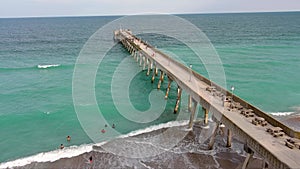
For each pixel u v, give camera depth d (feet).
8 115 91.71
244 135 52.31
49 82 132.57
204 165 60.80
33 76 145.89
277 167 42.68
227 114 61.16
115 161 62.90
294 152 44.88
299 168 40.01
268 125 55.72
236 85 124.47
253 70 152.97
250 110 61.72
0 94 115.34
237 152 65.87
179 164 61.36
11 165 61.98
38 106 99.96
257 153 48.32
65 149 68.64
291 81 130.62
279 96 109.60
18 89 122.62
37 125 83.92
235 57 192.03
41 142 73.26
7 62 189.67
